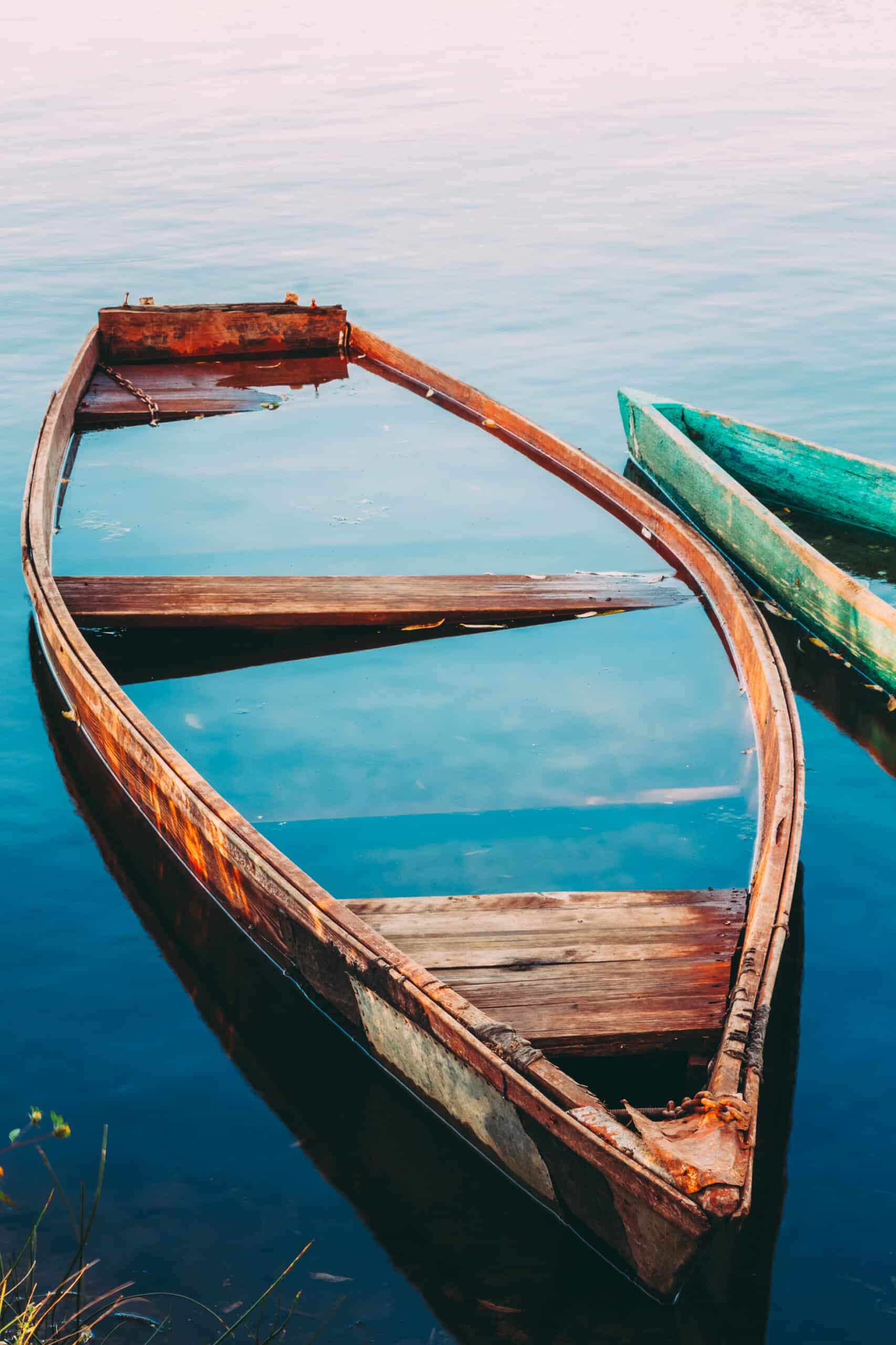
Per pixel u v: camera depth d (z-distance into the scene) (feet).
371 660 22.70
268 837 17.62
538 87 93.04
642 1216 10.37
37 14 140.87
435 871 16.97
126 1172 12.91
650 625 23.56
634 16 132.05
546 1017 13.67
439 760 19.53
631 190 63.57
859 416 36.37
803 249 53.11
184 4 148.15
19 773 19.84
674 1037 13.48
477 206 61.21
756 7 137.59
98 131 79.92
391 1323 11.23
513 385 39.55
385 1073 14.16
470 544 26.76
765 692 19.38
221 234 57.21
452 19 131.23
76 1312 10.92
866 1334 11.12
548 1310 11.28
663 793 18.69
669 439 30.42
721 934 15.12
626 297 47.85
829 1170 12.79
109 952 16.15
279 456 31.37
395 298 48.21
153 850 18.13
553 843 17.54
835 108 82.48
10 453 33.27
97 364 35.96
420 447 31.94
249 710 21.02
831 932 16.25
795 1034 14.55
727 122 79.05
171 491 29.32
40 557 22.79
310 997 15.12
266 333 36.86
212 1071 14.29
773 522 25.66
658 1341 11.01
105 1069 14.32
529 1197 12.44
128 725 17.71
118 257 53.67
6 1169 12.90
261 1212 12.41
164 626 22.25
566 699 21.21
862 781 19.72
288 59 107.65
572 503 28.89
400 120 82.07
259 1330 11.16
